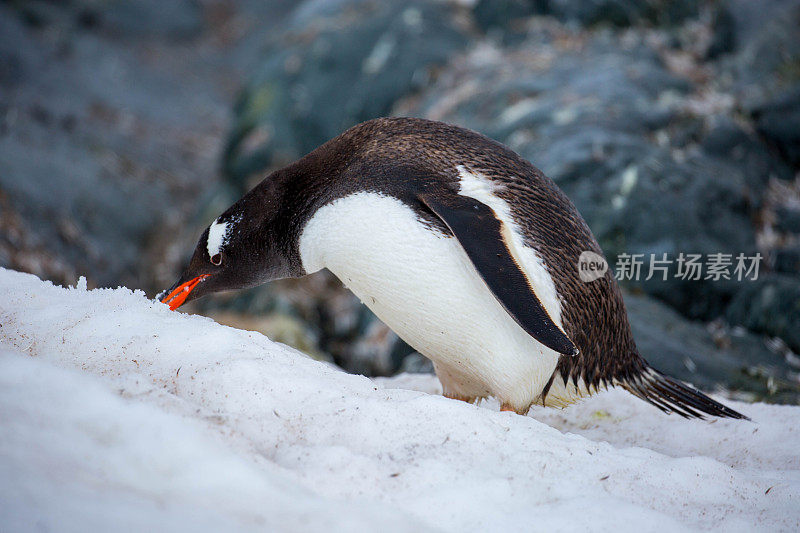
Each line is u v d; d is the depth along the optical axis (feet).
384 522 11.77
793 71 52.19
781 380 32.99
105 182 64.95
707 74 56.44
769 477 17.70
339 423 15.40
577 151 42.32
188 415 14.34
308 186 21.20
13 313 18.61
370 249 19.85
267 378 16.28
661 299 38.88
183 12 110.73
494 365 20.16
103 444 11.73
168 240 62.34
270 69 66.59
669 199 40.06
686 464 16.39
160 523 9.96
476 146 20.71
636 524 13.55
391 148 20.52
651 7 64.03
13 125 66.39
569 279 20.22
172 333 17.78
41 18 91.97
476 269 17.70
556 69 54.19
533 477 14.71
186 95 93.30
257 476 11.88
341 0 71.26
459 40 63.16
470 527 13.03
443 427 15.56
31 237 52.29
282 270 22.62
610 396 25.30
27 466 10.46
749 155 46.34
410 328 20.85
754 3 60.23
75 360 16.76
